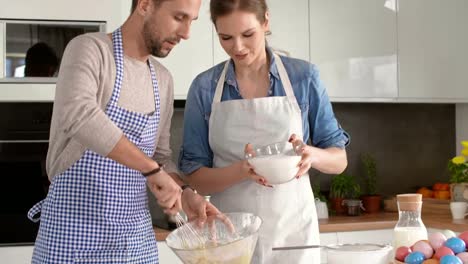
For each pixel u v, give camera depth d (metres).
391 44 3.85
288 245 2.02
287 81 2.05
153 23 1.62
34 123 3.27
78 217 1.66
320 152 1.95
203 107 2.09
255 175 1.86
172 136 3.90
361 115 4.20
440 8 3.94
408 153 4.26
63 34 3.22
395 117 4.25
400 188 4.24
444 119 4.30
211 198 2.12
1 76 3.16
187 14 1.61
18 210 3.24
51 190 1.70
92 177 1.66
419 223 1.71
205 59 3.56
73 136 1.52
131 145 1.51
